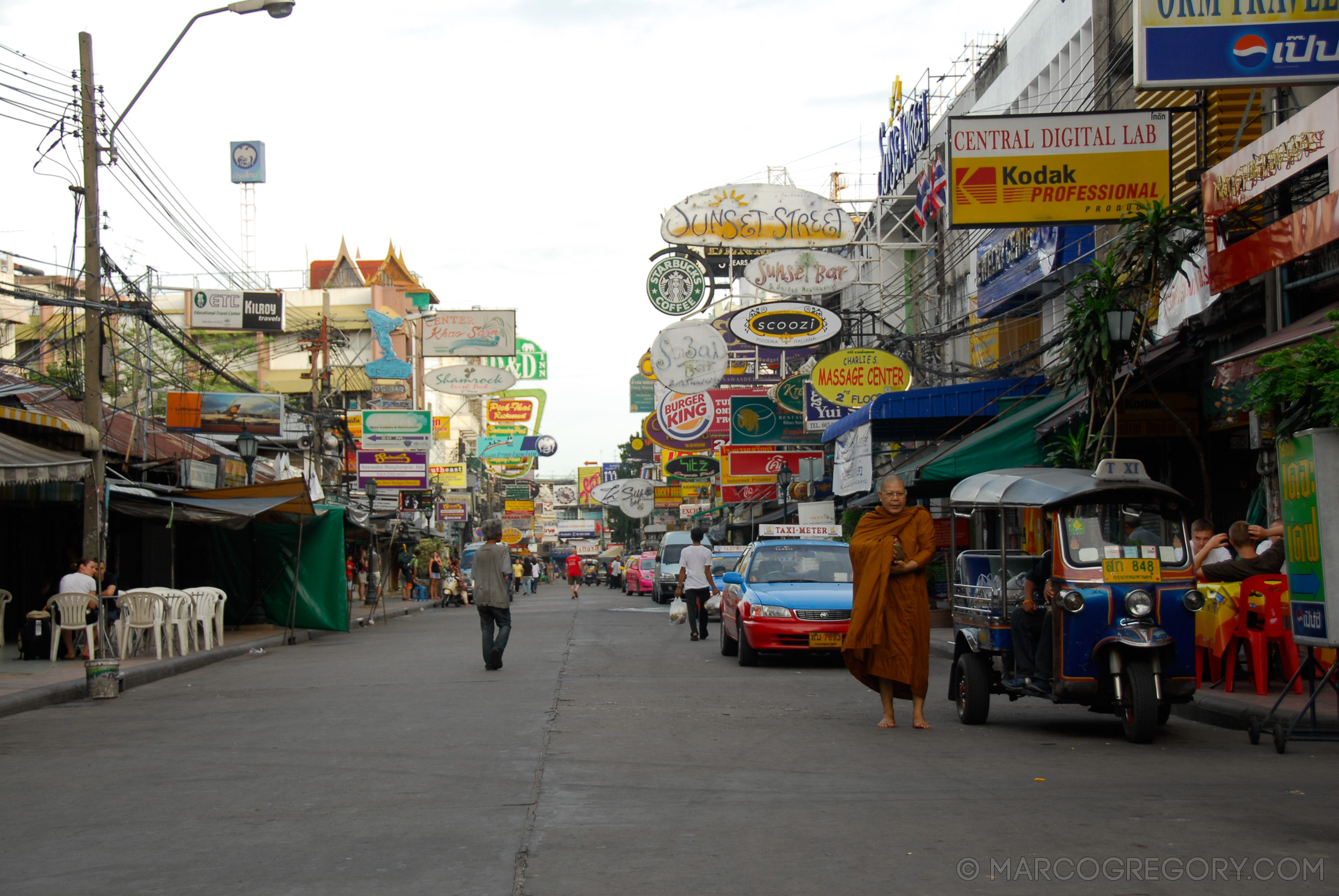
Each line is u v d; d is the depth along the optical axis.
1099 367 13.41
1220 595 10.80
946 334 22.44
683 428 33.91
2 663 16.50
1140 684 8.62
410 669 15.52
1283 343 10.68
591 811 6.56
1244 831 5.92
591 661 16.14
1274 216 12.87
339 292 53.97
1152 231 13.40
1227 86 11.77
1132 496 9.09
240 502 19.98
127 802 7.08
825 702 11.55
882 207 30.31
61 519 22.89
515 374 37.22
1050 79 22.80
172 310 47.69
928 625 9.74
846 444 21.30
